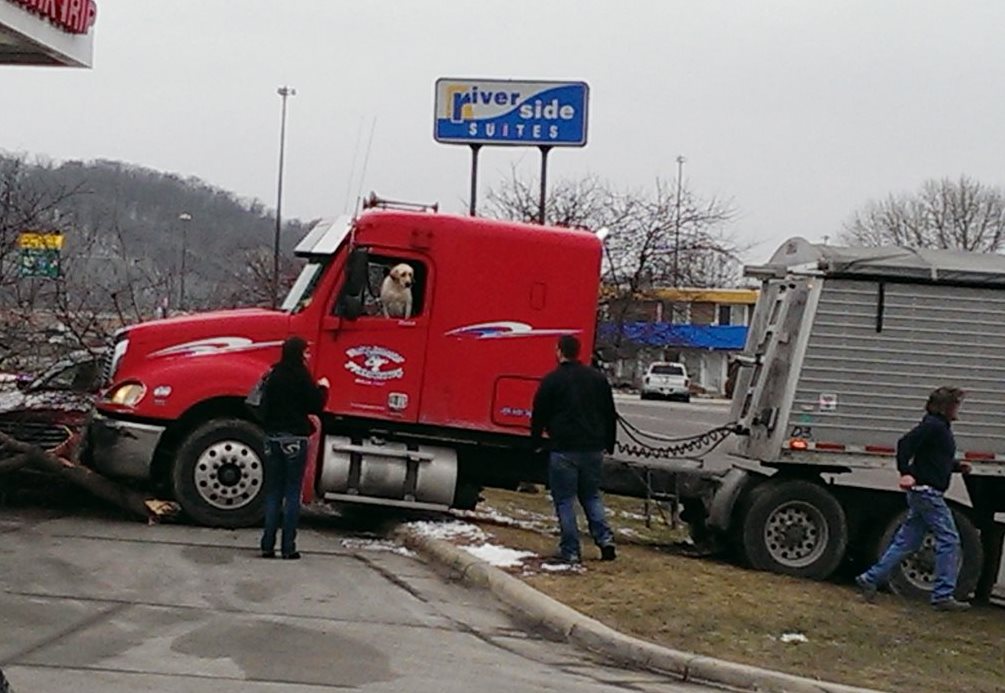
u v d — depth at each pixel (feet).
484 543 42.09
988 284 46.24
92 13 51.90
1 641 27.71
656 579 39.19
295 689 25.49
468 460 46.73
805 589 42.01
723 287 180.75
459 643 30.76
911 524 41.78
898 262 45.70
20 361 51.57
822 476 48.80
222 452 43.55
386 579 37.42
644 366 205.57
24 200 59.62
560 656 30.71
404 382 44.96
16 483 45.47
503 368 45.39
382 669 27.61
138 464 43.55
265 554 39.22
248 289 85.87
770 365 46.80
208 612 31.71
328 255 44.88
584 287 45.88
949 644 35.65
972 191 260.62
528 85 72.95
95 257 60.80
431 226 45.19
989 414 46.70
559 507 40.32
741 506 46.52
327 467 44.55
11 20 45.06
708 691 28.96
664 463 49.16
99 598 32.37
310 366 44.50
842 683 29.86
